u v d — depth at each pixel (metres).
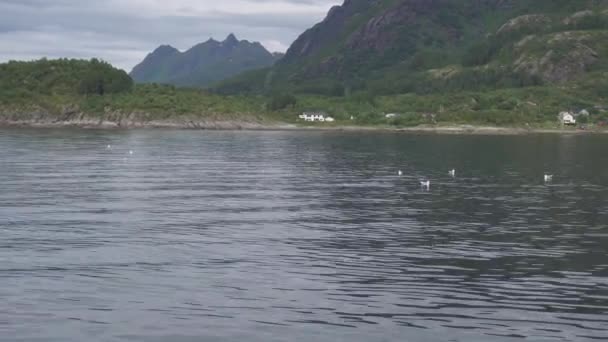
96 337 28.70
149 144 154.50
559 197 69.56
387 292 34.88
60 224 51.41
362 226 52.03
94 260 40.41
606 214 58.81
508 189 75.94
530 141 186.75
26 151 126.12
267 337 28.92
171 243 45.16
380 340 28.73
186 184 77.94
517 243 46.41
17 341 28.16
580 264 40.81
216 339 28.67
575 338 29.22
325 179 84.69
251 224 52.44
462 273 38.53
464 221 54.75
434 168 101.31
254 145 156.50
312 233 49.09
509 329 30.08
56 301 32.94
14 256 41.06
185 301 33.19
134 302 32.97
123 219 53.91
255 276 37.41
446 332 29.67
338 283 36.31
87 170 92.25
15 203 61.44
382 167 102.25
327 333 29.41
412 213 58.56
